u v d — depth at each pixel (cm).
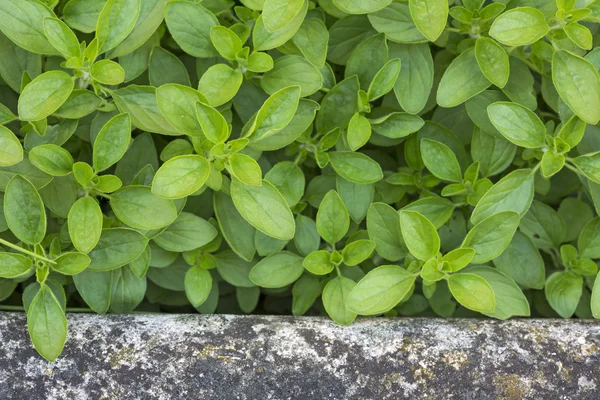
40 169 49
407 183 55
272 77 51
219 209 53
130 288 52
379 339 49
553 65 50
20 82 51
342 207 51
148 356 48
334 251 52
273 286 52
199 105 48
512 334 49
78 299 57
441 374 48
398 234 52
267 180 52
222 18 54
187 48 51
